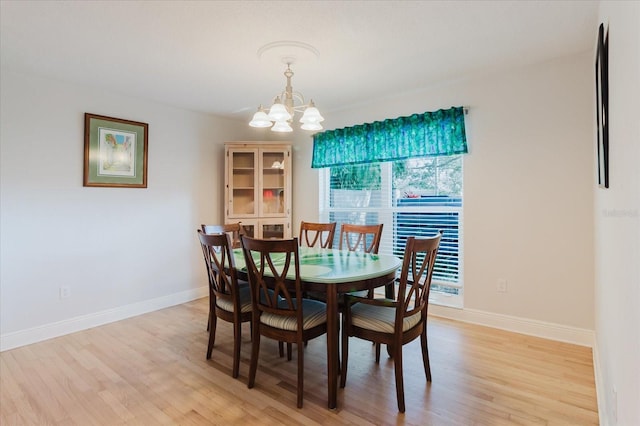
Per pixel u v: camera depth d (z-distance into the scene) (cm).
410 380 229
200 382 231
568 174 281
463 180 333
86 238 335
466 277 333
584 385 221
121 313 359
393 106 376
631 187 102
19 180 294
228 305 247
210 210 445
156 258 390
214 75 307
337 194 439
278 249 204
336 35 236
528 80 296
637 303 95
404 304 204
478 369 242
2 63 277
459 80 324
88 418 194
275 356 270
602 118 164
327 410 199
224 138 459
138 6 200
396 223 389
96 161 340
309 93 359
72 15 209
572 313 283
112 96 352
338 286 205
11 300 290
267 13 208
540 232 295
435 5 202
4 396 215
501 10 208
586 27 229
